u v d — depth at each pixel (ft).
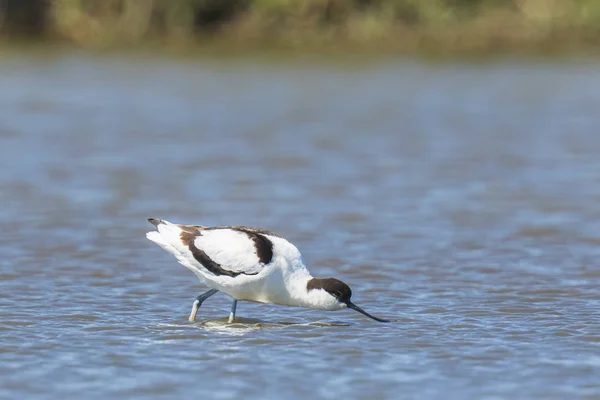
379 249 46.19
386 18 146.92
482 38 145.48
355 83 114.11
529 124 85.56
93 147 73.26
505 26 146.20
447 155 71.05
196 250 34.40
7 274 41.52
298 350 31.91
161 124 84.69
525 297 38.52
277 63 131.34
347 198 57.11
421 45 145.69
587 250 46.06
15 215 52.34
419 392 28.07
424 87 111.14
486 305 37.45
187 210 54.03
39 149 72.13
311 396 27.73
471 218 52.37
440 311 36.70
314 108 95.09
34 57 133.18
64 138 77.00
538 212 53.72
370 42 145.79
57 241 47.16
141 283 40.63
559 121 87.15
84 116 88.28
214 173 64.13
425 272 42.39
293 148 73.67
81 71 121.70
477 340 32.96
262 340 33.01
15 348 31.89
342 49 145.18
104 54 138.00
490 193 58.59
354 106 96.53
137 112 91.35
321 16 146.72
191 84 111.86
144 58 134.62
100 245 46.57
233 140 77.10
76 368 30.01
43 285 39.99
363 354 31.45
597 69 126.00
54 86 108.37
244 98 101.60
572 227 50.44
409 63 132.77
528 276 41.68
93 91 105.29
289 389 28.30
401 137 79.00
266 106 96.12
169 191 58.70
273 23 147.54
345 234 49.03
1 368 29.94
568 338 33.17
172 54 139.03
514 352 31.65
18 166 65.82
